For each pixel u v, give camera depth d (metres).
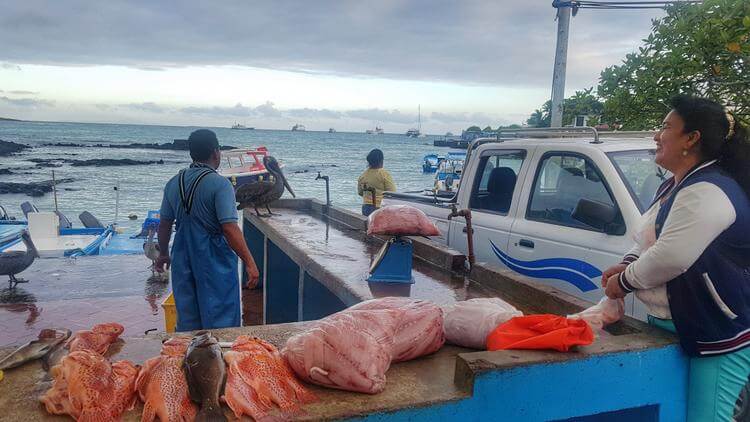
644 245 3.00
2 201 29.23
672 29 6.17
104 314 8.38
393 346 2.81
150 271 11.00
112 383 2.43
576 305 3.70
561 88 8.48
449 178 19.89
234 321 4.61
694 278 2.65
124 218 23.56
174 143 123.94
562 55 8.38
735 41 5.32
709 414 2.83
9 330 7.57
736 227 2.57
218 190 4.39
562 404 2.69
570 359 2.67
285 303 8.12
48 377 2.65
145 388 2.46
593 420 3.20
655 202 3.04
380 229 4.75
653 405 2.89
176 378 2.44
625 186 4.38
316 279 5.75
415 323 2.93
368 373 2.51
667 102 6.13
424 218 4.80
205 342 2.56
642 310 3.88
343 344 2.54
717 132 2.67
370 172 9.06
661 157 2.87
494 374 2.54
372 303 3.10
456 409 2.51
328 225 7.97
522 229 5.14
